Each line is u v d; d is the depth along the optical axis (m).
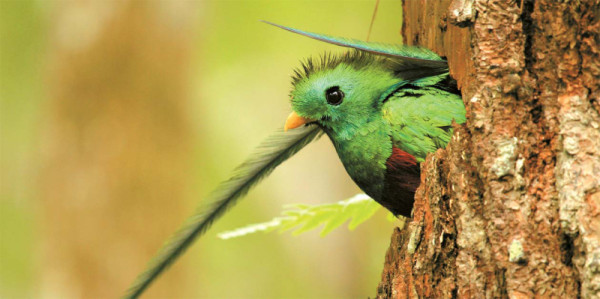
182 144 16.06
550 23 4.32
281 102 20.09
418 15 5.84
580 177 4.09
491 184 4.31
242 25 18.97
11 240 19.67
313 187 21.33
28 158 19.39
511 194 4.27
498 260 4.23
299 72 6.17
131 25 15.45
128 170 15.32
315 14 18.55
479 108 4.43
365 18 18.05
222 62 19.50
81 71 15.27
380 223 21.12
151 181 15.45
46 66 15.68
